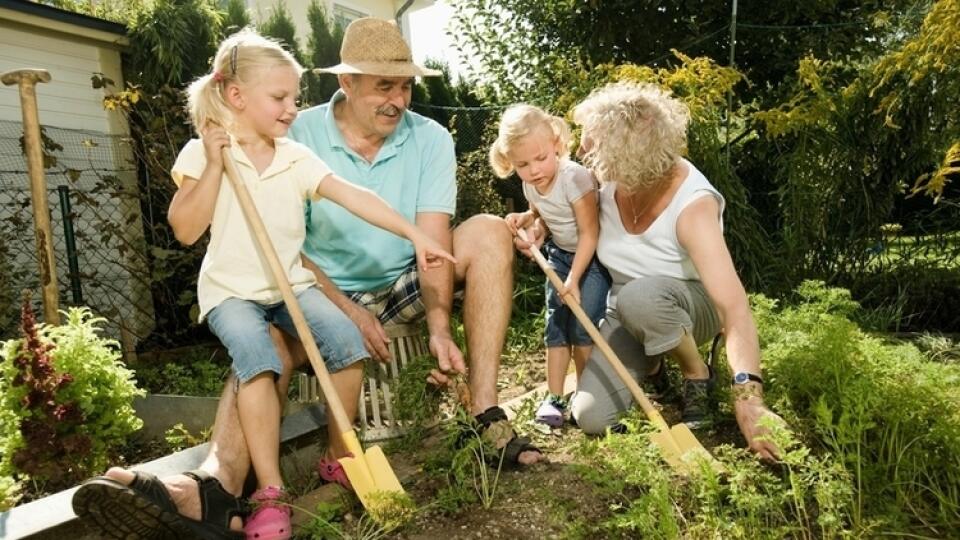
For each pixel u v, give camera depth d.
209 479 1.99
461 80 9.30
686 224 2.59
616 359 2.61
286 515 2.06
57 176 5.88
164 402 3.35
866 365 2.54
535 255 2.88
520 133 2.90
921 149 5.16
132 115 6.25
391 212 2.37
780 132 5.39
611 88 2.77
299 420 2.66
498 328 2.59
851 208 5.39
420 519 2.18
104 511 1.78
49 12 5.62
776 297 5.16
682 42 7.75
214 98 2.26
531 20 8.23
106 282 5.93
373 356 2.63
